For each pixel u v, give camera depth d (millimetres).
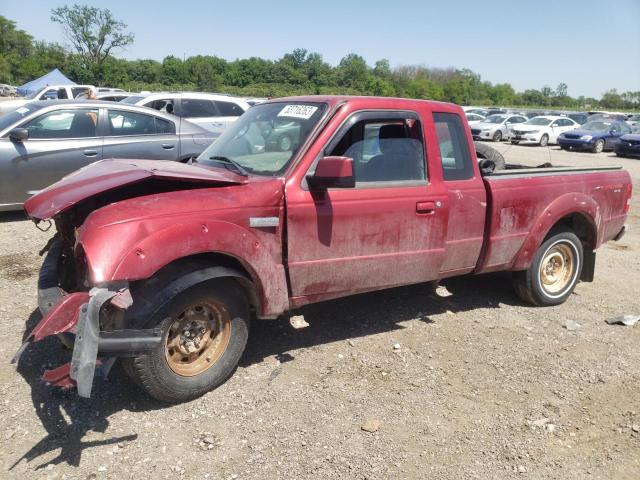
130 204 3287
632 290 6285
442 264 4621
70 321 2969
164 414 3432
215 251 3402
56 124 7949
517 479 3049
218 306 3568
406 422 3498
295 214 3779
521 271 5348
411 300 5523
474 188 4660
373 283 4273
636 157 23000
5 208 7734
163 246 3188
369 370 4098
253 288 3689
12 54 85688
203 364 3600
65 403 3479
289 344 4438
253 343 4422
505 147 26391
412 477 3020
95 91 23141
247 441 3229
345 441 3279
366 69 79812
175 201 3385
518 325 5066
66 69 64438
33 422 3281
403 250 4324
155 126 8648
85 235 3145
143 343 3086
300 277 3908
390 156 4262
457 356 4398
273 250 3768
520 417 3621
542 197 5125
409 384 3941
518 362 4352
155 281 3314
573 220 5746
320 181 3730
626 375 4246
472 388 3939
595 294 6086
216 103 12711
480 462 3170
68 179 3805
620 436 3475
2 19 94375
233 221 3527
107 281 3002
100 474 2898
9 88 65062
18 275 5680
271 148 4129
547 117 28688
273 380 3883
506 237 4938
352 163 3635
